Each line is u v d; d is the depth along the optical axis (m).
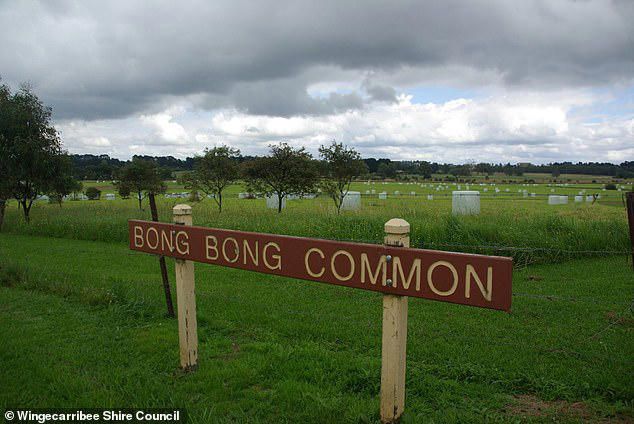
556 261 10.59
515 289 8.20
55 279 8.63
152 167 31.59
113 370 4.59
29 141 20.06
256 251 3.75
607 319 6.42
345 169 21.44
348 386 4.22
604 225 11.91
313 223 13.23
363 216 13.59
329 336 5.67
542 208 27.61
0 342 5.34
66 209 23.64
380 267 3.03
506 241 10.77
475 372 4.53
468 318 6.50
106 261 11.55
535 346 5.33
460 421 3.60
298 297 7.82
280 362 4.76
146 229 4.84
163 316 6.60
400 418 3.20
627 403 3.91
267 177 21.58
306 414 3.67
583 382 4.26
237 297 7.79
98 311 6.78
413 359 4.97
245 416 3.67
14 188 20.48
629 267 9.90
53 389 4.16
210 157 23.36
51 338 5.59
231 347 5.33
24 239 16.38
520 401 4.04
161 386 4.16
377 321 6.32
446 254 2.74
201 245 4.21
